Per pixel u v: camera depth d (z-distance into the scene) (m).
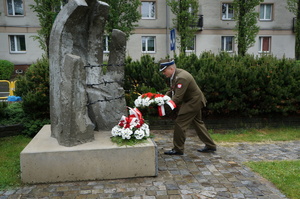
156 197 2.79
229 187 3.02
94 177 3.15
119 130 3.37
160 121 5.98
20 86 5.68
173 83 3.94
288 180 3.17
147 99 3.56
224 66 6.03
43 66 5.55
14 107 5.69
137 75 6.07
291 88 5.93
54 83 3.46
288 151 4.47
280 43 20.92
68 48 3.43
